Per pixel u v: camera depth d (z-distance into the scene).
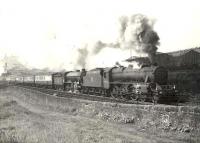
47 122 19.33
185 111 14.59
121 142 13.38
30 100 35.59
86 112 23.02
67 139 13.25
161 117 16.02
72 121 20.41
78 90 43.34
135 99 28.34
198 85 30.41
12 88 51.41
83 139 13.84
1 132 14.76
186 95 27.17
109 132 16.02
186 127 14.40
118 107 19.70
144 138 14.40
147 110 17.16
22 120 20.45
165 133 15.04
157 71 26.22
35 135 13.89
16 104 33.34
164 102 25.41
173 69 34.69
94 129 17.00
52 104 28.92
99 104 21.89
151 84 26.16
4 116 23.05
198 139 13.37
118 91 31.53
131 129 16.73
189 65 33.09
